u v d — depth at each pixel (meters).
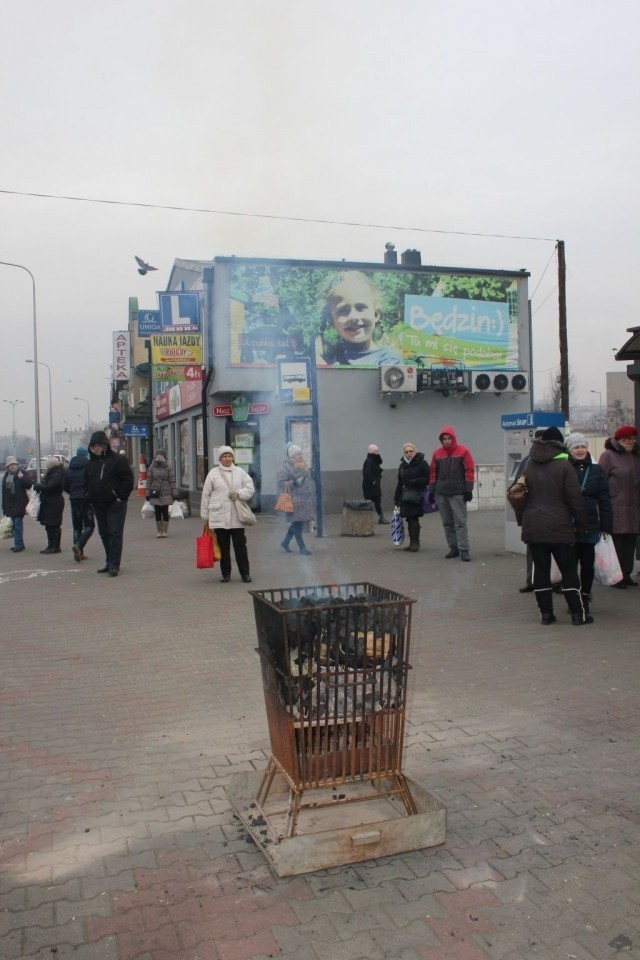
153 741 4.91
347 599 3.79
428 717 5.24
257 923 3.05
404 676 3.63
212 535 10.28
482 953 2.87
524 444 11.98
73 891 3.28
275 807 3.82
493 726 5.07
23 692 5.90
